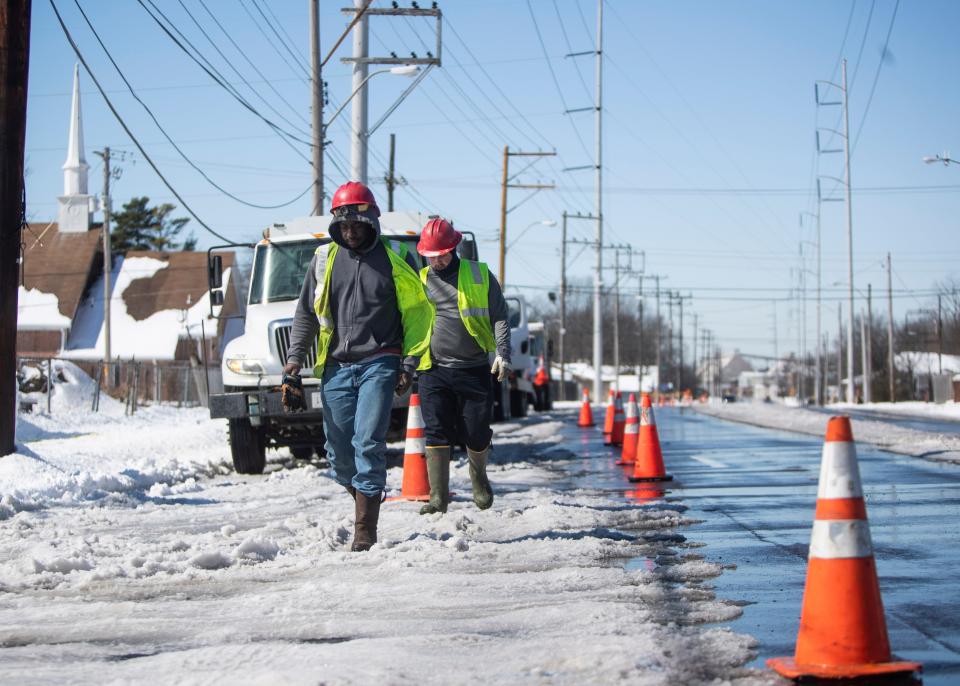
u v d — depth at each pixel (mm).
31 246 85812
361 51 38031
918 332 144375
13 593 8742
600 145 88562
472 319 12898
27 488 16219
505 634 6996
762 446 27062
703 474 19234
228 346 21156
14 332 18203
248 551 10219
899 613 7480
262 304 21391
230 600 8289
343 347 10430
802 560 9812
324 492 17344
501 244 79250
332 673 5898
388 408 10445
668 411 66000
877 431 30172
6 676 6160
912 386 130000
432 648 6574
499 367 13023
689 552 10258
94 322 86000
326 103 37781
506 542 10969
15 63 18047
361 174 37750
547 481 18438
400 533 11461
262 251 21891
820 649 5867
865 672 5762
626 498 15422
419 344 10492
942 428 38719
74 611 7941
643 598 8039
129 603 8188
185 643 6977
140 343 83375
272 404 20422
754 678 5836
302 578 9219
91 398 53625
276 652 6539
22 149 18188
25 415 42406
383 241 10516
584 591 8352
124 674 6168
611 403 30500
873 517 12625
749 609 7699
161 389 66875
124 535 12406
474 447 13180
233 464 22250
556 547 10406
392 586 8625
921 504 13797
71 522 13680
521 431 35250
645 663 6066
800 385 194000
